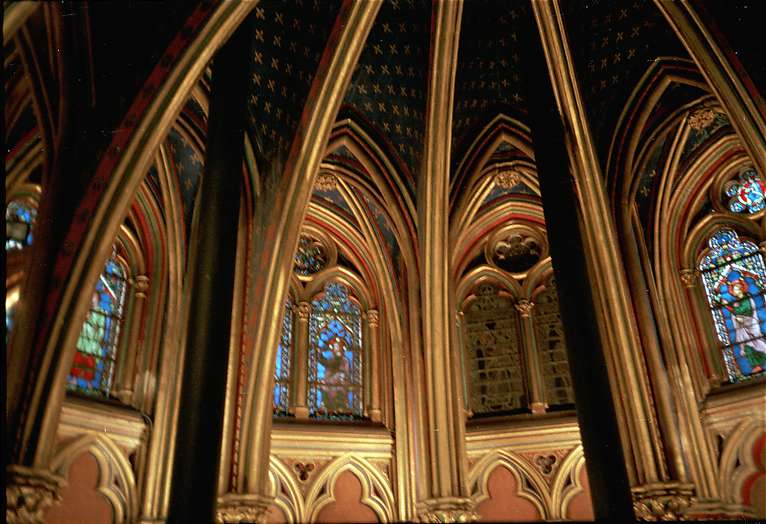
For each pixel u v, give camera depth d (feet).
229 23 33.58
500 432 48.52
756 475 42.09
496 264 54.13
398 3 46.44
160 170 44.42
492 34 48.03
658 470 40.29
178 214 45.11
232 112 32.53
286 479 45.42
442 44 41.78
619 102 46.06
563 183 33.47
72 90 33.58
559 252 31.65
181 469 25.14
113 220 32.78
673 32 43.83
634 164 47.29
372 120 48.49
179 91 33.45
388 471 47.55
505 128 49.32
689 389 44.86
